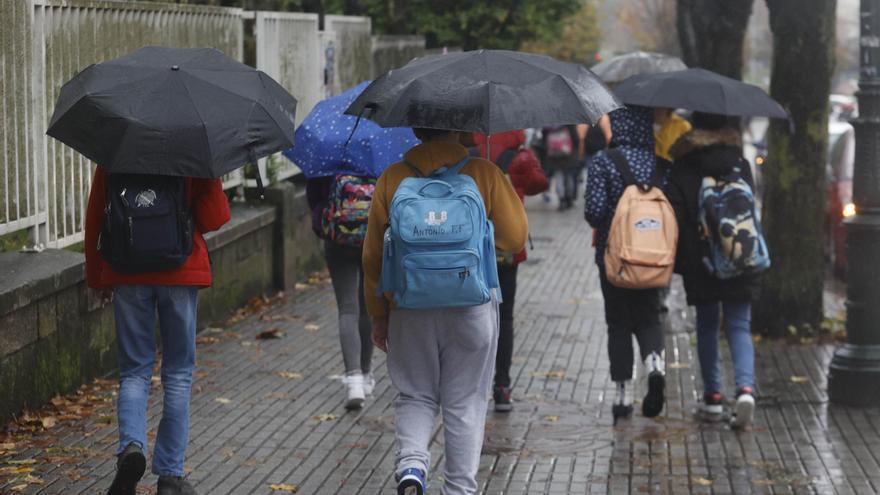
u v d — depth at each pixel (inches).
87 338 852.0
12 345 733.3
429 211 505.7
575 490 661.9
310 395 861.2
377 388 886.4
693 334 1157.1
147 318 568.1
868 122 860.6
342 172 778.8
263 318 1164.5
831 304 1450.5
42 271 782.5
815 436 776.3
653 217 770.2
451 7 2508.6
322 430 769.6
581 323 1197.7
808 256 1101.7
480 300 514.6
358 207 770.2
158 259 550.3
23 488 625.0
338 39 1663.4
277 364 960.3
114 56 949.2
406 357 537.6
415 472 520.1
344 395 861.2
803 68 1087.0
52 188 858.1
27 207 820.6
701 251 796.0
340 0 2340.1
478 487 665.6
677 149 797.9
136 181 549.0
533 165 822.5
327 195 802.8
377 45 2011.6
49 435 726.5
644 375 962.7
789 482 677.9
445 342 533.6
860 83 874.8
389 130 770.2
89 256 570.9
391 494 644.7
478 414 545.3
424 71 513.7
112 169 523.8
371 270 534.9
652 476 689.0
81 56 894.4
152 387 855.7
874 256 853.2
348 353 811.4
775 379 948.0
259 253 1258.0
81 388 837.2
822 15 1076.5
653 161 793.6
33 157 826.2
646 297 794.2
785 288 1104.8
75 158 896.3
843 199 1658.5
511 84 502.6
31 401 761.6
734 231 774.5
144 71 543.5
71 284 807.1
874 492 659.4
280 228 1305.4
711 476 689.0
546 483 674.2
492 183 532.1
